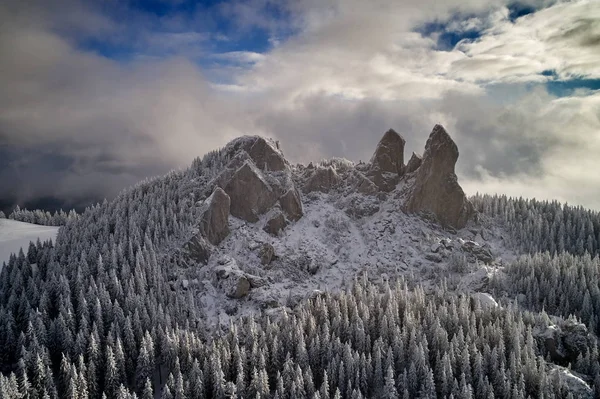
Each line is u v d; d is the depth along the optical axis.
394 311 128.25
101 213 183.75
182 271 150.25
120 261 144.12
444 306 131.38
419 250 173.88
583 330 124.81
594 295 142.88
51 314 123.00
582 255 180.75
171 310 128.12
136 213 171.25
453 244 175.75
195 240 158.88
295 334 116.50
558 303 145.12
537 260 160.00
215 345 113.94
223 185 185.75
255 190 184.75
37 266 144.50
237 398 101.75
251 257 162.50
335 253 174.12
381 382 108.25
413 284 157.38
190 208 178.75
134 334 117.19
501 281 153.50
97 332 111.62
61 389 102.56
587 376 115.31
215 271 150.75
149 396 100.44
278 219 179.62
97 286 130.88
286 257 166.25
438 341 116.62
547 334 124.38
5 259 161.25
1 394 90.62
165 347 112.00
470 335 120.94
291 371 105.81
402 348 114.19
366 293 145.50
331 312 129.50
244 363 109.00
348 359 108.75
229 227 174.12
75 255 146.38
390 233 181.38
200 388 101.44
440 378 107.31
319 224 186.25
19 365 97.62
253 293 144.88
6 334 110.44
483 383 105.25
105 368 107.94
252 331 117.88
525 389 108.75
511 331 120.81
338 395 98.62
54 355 111.00
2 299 127.31
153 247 155.38
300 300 146.50
